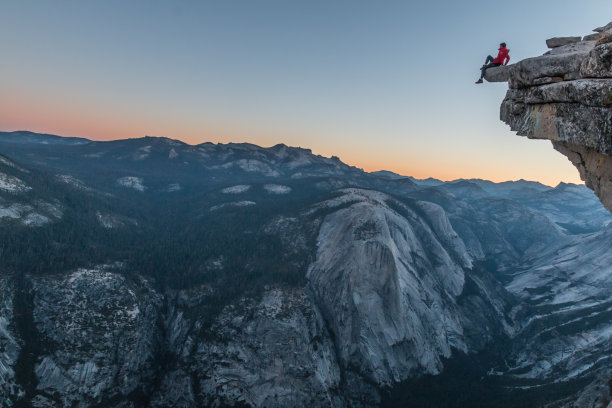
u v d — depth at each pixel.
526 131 11.34
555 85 9.35
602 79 7.64
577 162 11.40
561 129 9.21
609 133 7.26
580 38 11.52
